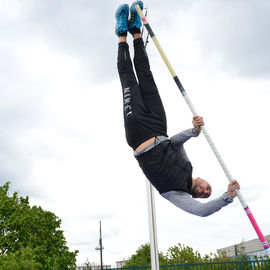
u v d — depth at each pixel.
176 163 3.99
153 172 3.99
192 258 18.48
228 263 15.77
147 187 11.17
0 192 18.98
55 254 17.56
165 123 4.20
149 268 14.99
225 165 3.81
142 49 4.43
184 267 16.11
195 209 3.81
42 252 17.12
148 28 4.38
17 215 17.53
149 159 3.98
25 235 17.12
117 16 4.52
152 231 10.90
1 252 16.83
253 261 15.21
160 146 3.97
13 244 16.59
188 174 4.05
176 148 4.04
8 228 17.25
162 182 4.01
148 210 11.07
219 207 3.73
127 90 4.25
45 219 18.45
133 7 4.49
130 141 4.13
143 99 4.21
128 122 4.11
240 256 18.83
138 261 33.03
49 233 18.06
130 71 4.36
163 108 4.24
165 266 15.38
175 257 18.88
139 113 4.07
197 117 3.96
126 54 4.43
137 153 4.07
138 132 4.05
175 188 3.98
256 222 3.62
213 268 16.86
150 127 4.03
